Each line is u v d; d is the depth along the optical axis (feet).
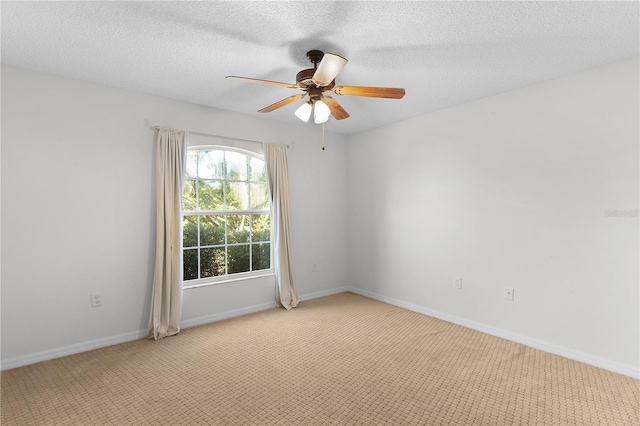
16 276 8.42
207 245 12.05
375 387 7.46
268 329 10.98
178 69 8.56
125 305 10.04
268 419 6.38
